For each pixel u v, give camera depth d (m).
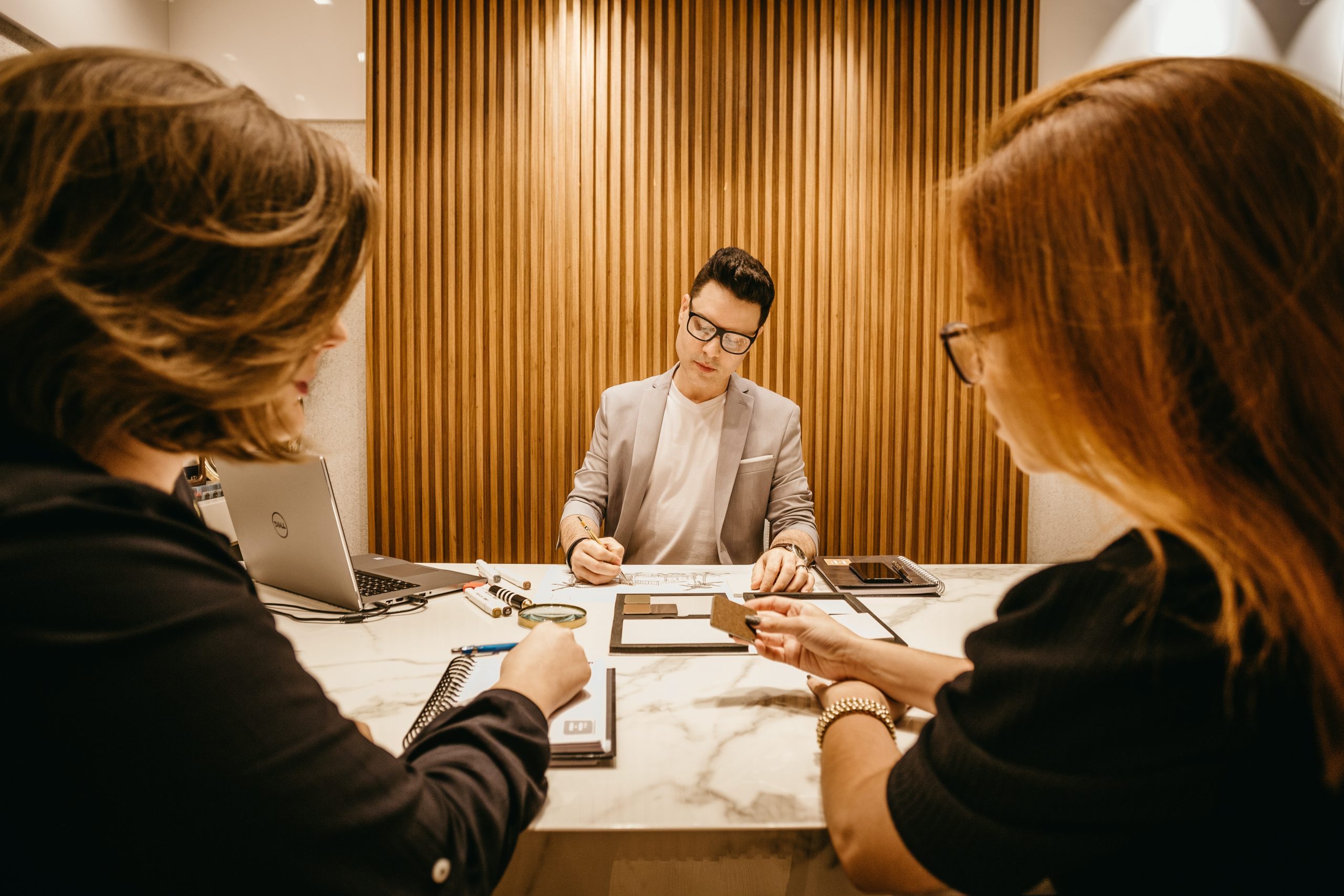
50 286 0.41
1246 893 0.44
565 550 1.75
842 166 3.01
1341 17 3.03
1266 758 0.43
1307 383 0.40
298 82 2.93
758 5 2.95
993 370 0.54
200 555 0.49
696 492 2.18
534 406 3.09
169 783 0.42
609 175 3.00
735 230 3.04
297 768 0.45
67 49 0.44
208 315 0.44
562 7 2.92
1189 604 0.45
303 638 1.22
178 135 0.42
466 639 1.22
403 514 3.14
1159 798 0.44
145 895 0.43
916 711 0.95
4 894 0.41
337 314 0.52
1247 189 0.41
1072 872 0.56
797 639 0.97
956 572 1.71
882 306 3.09
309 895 0.45
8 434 0.45
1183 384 0.43
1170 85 0.44
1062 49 3.00
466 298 3.04
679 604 1.38
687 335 2.08
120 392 0.44
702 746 0.86
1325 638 0.40
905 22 2.99
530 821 0.67
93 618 0.41
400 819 0.51
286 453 0.55
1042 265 0.46
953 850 0.51
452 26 2.92
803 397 3.11
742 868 0.72
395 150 2.96
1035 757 0.48
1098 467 0.47
